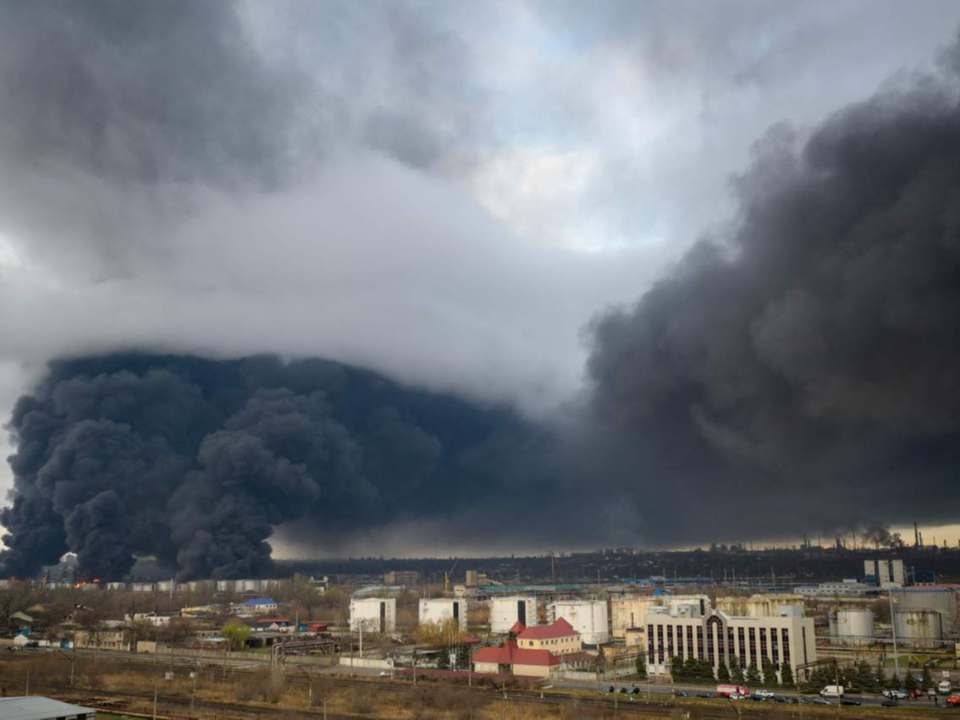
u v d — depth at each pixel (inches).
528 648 6348.4
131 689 5339.6
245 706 4776.1
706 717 4286.4
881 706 4616.1
